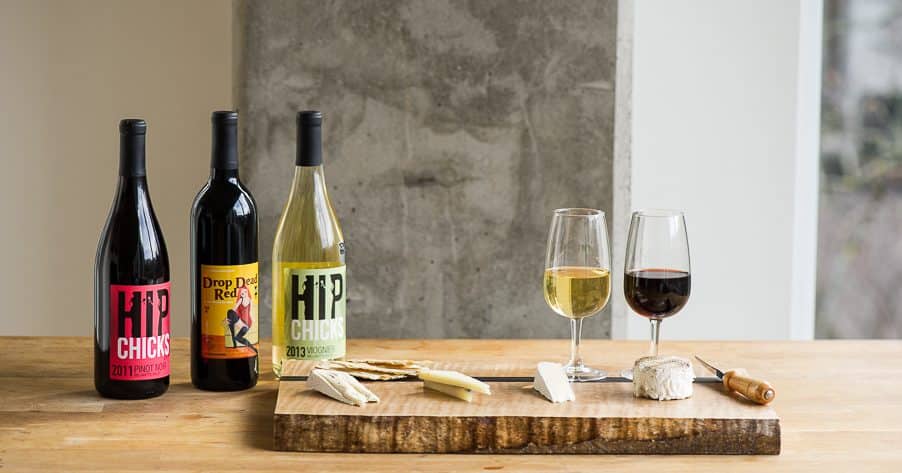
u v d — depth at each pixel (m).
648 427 1.34
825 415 1.49
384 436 1.34
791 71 3.19
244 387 1.57
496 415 1.34
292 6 2.55
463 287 2.63
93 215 3.15
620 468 1.29
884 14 3.77
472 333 2.65
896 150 3.80
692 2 3.16
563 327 2.65
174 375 1.66
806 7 3.23
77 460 1.28
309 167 1.62
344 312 1.63
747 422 1.34
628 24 2.58
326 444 1.33
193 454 1.31
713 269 3.26
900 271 3.84
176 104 3.09
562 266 1.51
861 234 3.84
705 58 3.18
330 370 1.48
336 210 2.61
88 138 3.12
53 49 3.08
